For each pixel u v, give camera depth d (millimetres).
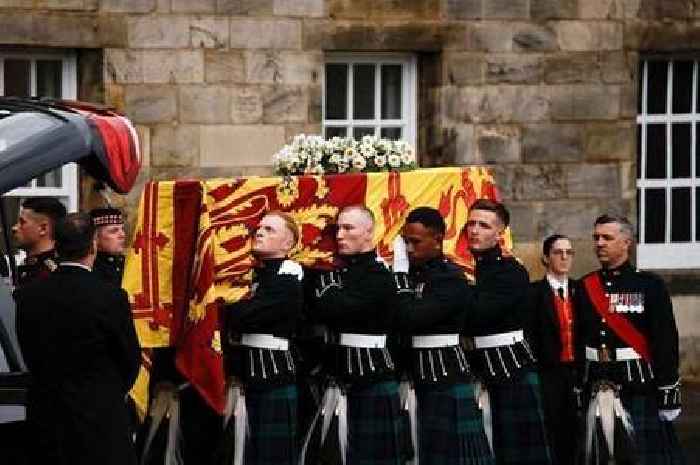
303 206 21109
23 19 28359
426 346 21484
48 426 17766
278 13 29906
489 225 21969
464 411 21500
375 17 30484
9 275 20109
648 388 22562
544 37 31359
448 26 30859
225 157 29734
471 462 21469
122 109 29125
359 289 20766
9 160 16828
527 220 31469
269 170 30000
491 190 23016
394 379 21172
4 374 17984
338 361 20984
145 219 20438
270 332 20453
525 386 22188
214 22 29562
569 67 31531
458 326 21547
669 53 32500
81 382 17781
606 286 22719
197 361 20047
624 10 31781
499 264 22109
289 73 30000
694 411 29531
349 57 30969
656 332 22484
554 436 23281
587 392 22734
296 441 20828
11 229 24828
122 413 17953
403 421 21547
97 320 17766
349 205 21438
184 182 20406
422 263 21500
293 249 21094
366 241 20875
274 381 20453
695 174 33188
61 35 28641
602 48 31688
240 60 29750
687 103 33062
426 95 31312
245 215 20672
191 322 20125
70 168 29094
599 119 31750
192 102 29500
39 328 17766
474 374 22172
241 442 20391
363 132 31250
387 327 21109
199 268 20125
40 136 17047
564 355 23219
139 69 29188
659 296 22531
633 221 32094
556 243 23312
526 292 22203
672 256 32906
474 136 31109
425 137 31359
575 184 31688
